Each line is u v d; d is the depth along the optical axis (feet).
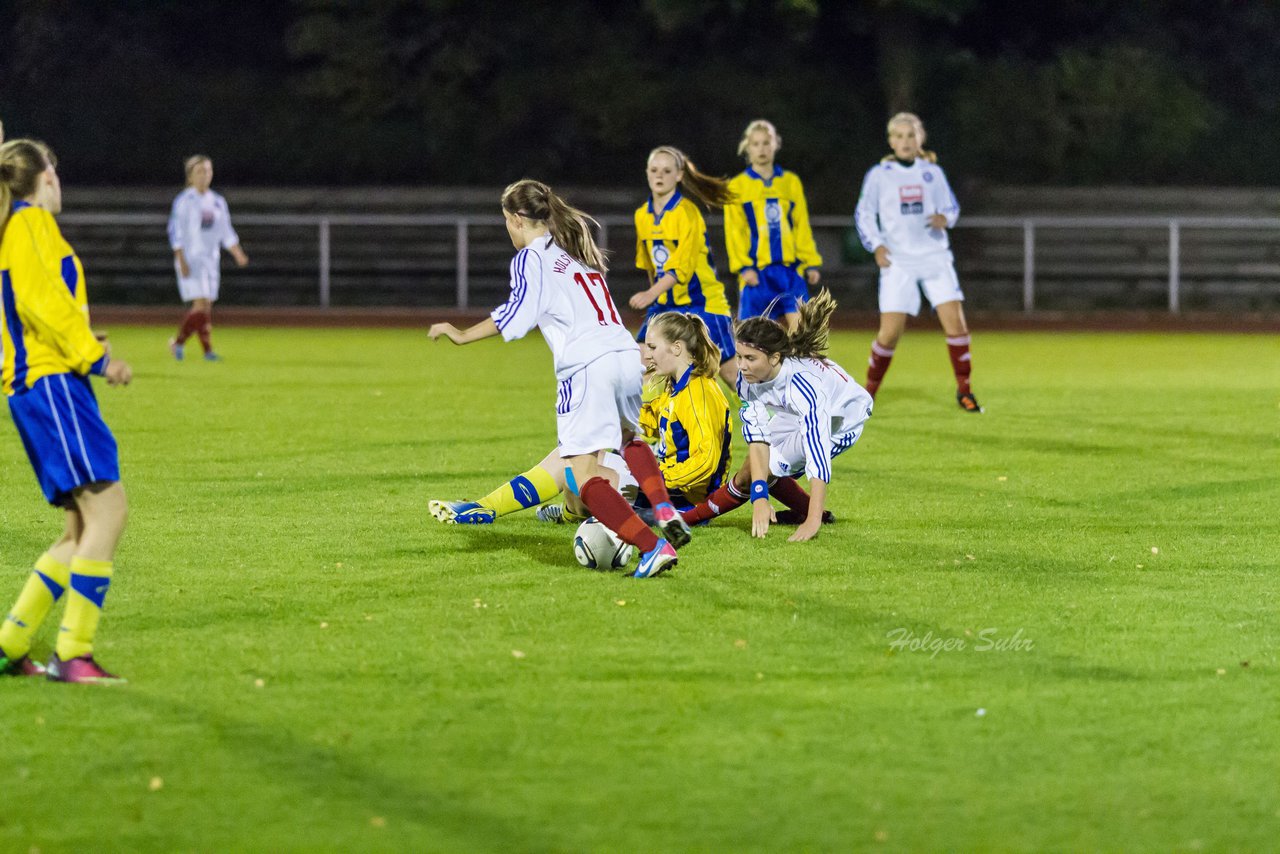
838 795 46.09
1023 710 53.78
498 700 54.60
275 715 52.90
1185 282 319.88
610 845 42.57
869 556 79.51
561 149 375.45
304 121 380.78
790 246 140.05
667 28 356.79
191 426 132.26
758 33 388.37
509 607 67.87
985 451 119.34
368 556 78.79
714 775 47.60
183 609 67.26
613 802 45.47
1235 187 369.30
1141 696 55.36
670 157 121.29
